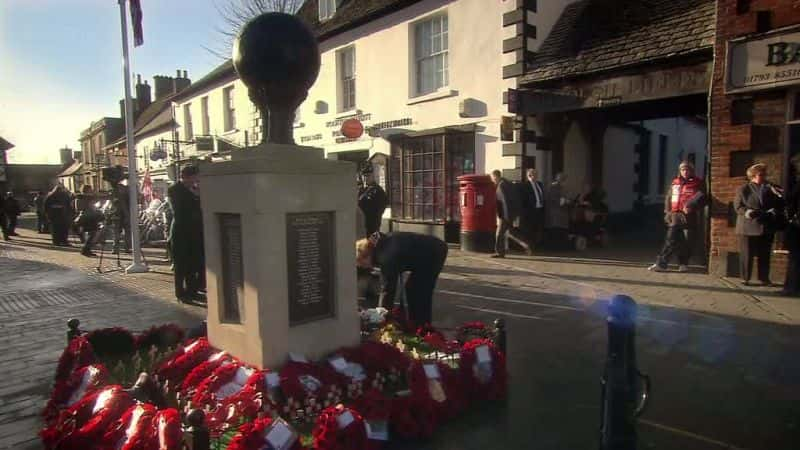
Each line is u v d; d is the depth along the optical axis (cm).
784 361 418
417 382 313
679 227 799
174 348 413
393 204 1335
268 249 327
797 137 676
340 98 1493
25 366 442
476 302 638
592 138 1227
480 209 1045
